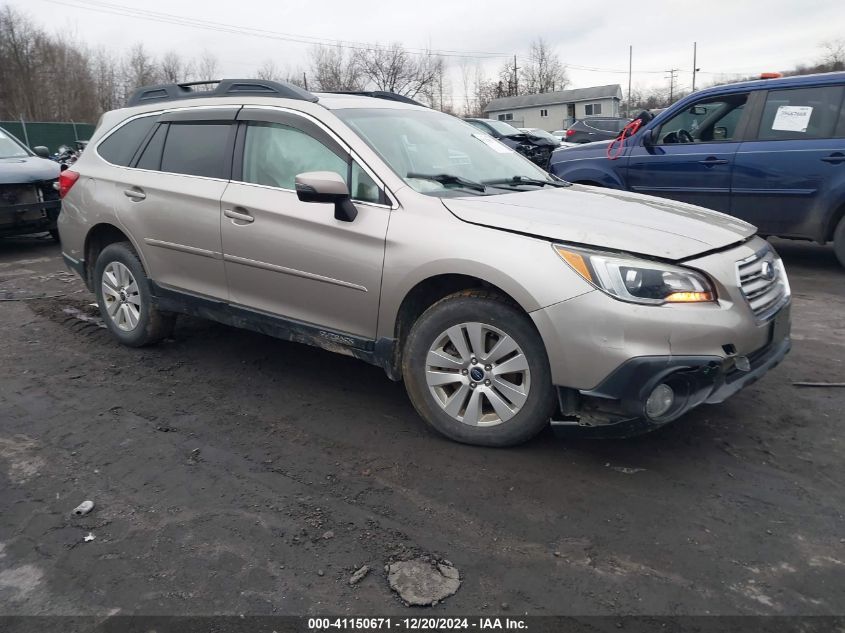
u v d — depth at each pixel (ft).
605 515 9.36
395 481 10.32
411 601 7.80
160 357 15.76
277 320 13.06
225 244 13.41
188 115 14.78
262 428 12.18
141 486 10.28
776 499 9.71
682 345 9.52
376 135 12.61
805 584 8.00
